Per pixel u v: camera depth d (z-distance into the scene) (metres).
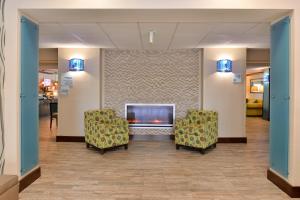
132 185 3.81
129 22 4.14
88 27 4.56
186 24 4.31
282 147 3.65
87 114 6.23
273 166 3.94
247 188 3.71
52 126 9.79
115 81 7.21
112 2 3.39
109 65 7.20
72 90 6.95
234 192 3.57
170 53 7.18
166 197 3.39
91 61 6.91
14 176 1.78
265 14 3.60
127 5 3.39
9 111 3.47
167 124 7.29
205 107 6.89
